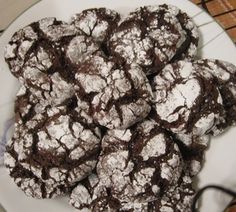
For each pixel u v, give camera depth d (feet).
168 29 0.83
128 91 0.77
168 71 0.82
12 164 0.87
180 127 0.79
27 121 0.88
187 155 0.86
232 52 0.88
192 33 0.88
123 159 0.79
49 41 0.85
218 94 0.79
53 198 0.88
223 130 0.85
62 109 0.84
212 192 0.83
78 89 0.80
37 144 0.83
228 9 0.99
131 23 0.84
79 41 0.85
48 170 0.83
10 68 0.91
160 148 0.79
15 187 0.88
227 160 0.84
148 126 0.81
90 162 0.83
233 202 0.89
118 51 0.83
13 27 0.94
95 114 0.78
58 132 0.81
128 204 0.82
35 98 0.89
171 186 0.80
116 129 0.80
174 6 0.89
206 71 0.81
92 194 0.85
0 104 0.92
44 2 0.96
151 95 0.79
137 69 0.79
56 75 0.84
